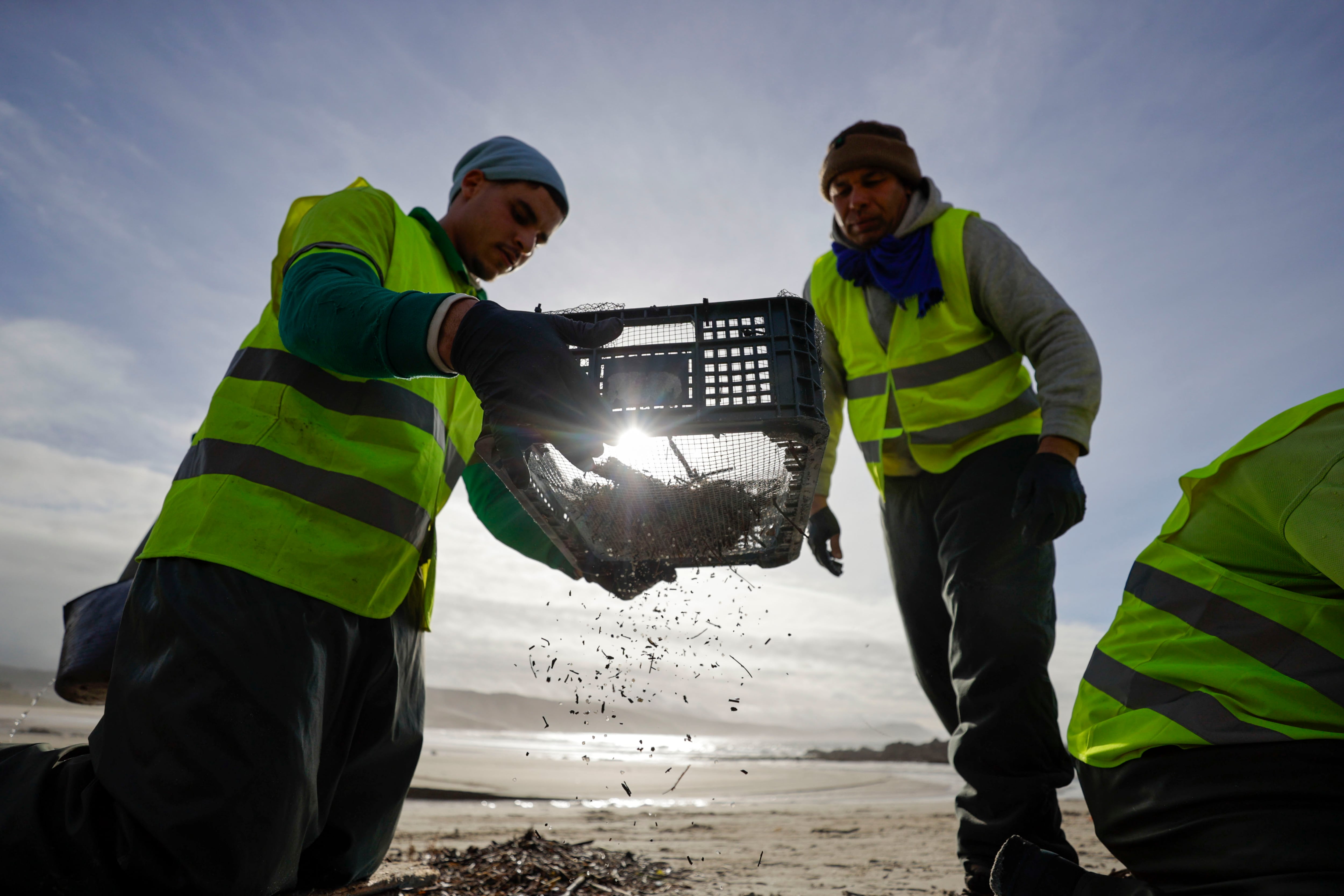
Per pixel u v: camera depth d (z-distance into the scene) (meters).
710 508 1.75
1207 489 1.24
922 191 2.74
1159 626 1.23
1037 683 2.15
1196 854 1.10
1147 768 1.18
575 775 8.95
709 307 1.53
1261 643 1.11
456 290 2.00
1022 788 2.08
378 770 1.69
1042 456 2.20
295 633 1.38
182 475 1.56
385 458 1.59
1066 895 1.36
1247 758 1.07
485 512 2.21
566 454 1.17
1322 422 1.10
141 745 1.23
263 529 1.41
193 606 1.32
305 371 1.55
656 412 1.47
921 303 2.54
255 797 1.24
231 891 1.21
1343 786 1.01
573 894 2.15
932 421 2.51
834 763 22.25
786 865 2.99
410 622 1.78
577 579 2.16
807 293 3.06
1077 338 2.31
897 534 2.64
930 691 2.62
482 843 3.13
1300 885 0.96
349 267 1.45
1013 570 2.25
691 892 2.36
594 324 1.37
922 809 6.57
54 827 1.19
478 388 1.19
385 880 1.90
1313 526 1.02
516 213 2.07
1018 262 2.46
